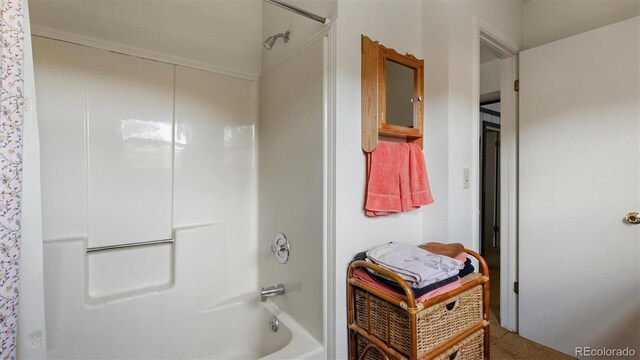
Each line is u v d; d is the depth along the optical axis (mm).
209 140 1691
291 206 1498
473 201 1590
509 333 1933
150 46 1501
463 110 1533
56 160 1280
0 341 746
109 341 1353
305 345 1259
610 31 1511
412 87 1473
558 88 1691
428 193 1435
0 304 745
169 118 1563
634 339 1446
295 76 1461
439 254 1227
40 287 884
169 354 1490
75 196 1324
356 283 1180
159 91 1535
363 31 1294
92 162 1363
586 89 1587
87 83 1351
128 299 1401
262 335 1636
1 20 757
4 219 751
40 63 1247
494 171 4078
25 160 846
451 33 1457
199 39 1645
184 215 1607
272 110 1691
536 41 1958
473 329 1143
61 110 1290
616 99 1489
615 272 1497
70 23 1308
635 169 1436
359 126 1274
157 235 1528
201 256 1633
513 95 1969
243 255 1807
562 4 1838
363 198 1296
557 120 1694
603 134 1529
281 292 1545
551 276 1728
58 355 1253
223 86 1742
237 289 1777
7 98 761
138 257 1482
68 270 1283
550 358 1659
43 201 1252
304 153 1390
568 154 1651
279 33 1636
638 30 1429
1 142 748
